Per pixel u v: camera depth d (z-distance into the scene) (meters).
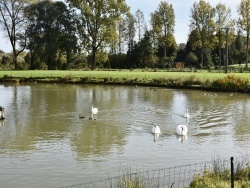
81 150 22.06
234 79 57.62
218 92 55.84
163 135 26.16
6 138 25.03
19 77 75.31
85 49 96.94
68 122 30.83
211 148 22.61
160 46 130.00
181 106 40.72
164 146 23.08
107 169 18.64
